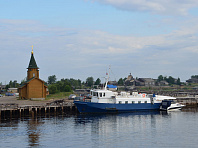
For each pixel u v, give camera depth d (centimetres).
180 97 12888
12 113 8306
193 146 4925
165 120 7481
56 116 8194
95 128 6388
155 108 9394
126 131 6097
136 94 9256
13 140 5234
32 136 5553
